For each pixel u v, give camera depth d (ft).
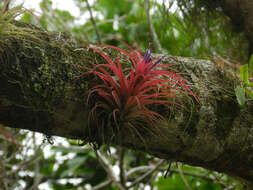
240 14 3.09
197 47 3.69
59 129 1.89
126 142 2.00
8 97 1.68
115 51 2.04
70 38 1.92
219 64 2.32
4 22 1.69
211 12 3.42
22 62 1.69
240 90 2.15
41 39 1.81
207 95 2.12
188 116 2.03
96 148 1.96
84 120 1.87
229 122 2.15
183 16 3.44
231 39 3.54
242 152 2.20
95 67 1.79
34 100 1.73
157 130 1.96
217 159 2.20
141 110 1.81
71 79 1.80
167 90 1.87
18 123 1.80
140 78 1.74
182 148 2.09
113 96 1.76
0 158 2.98
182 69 2.16
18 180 3.36
